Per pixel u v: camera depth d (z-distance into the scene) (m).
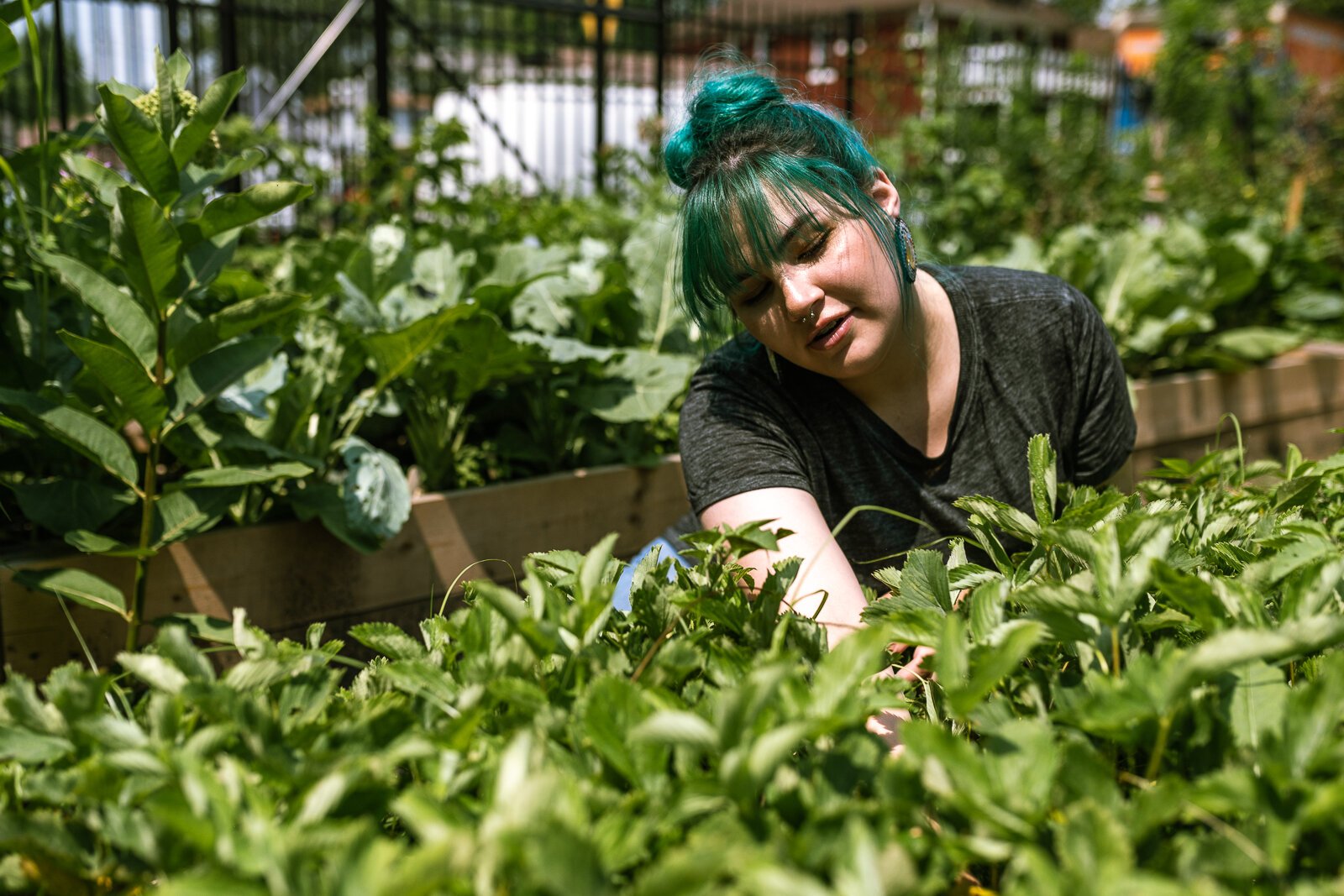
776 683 0.60
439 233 3.79
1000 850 0.56
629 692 0.66
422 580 2.48
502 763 0.57
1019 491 1.71
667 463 2.86
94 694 0.70
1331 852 0.58
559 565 0.93
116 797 0.64
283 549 2.28
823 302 1.48
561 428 2.83
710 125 1.47
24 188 2.30
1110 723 0.63
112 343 1.96
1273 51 11.06
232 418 2.24
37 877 0.66
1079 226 5.79
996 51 9.06
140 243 1.68
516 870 0.51
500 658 0.73
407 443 2.96
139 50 5.89
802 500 1.53
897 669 0.98
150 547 1.93
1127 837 0.55
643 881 0.48
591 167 8.13
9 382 2.18
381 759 0.63
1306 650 0.63
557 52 7.62
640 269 3.34
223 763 0.60
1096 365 1.76
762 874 0.48
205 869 0.55
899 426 1.68
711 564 0.90
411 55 6.45
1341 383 4.40
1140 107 11.26
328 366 2.56
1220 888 0.51
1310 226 6.31
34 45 1.84
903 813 0.58
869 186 1.55
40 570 1.92
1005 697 0.74
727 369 1.70
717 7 9.44
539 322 3.02
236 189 4.92
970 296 1.72
